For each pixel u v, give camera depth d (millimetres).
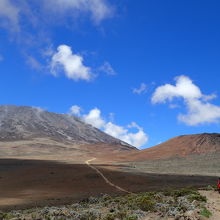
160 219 15664
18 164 96750
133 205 19531
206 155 112688
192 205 17672
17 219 19266
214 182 57250
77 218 17500
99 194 43781
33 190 50812
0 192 48219
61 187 54594
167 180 61031
